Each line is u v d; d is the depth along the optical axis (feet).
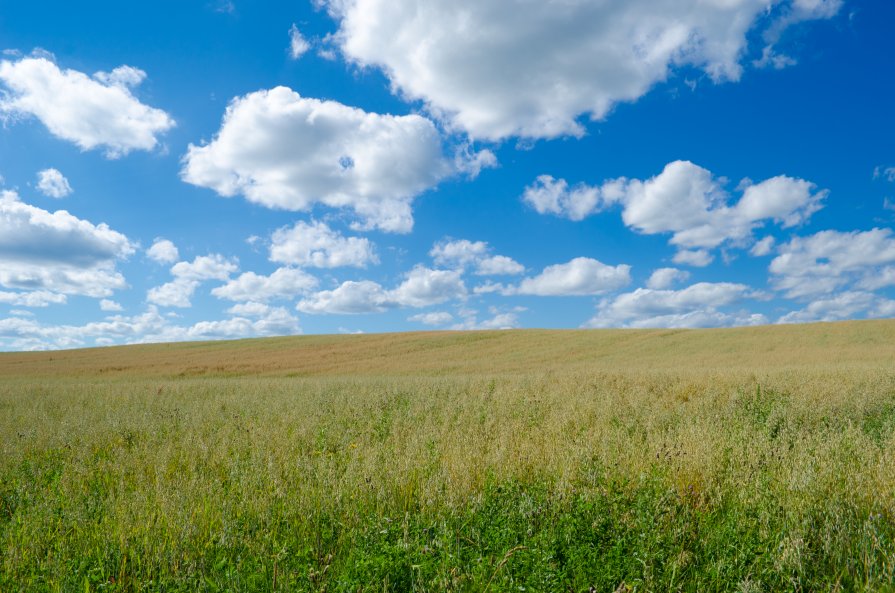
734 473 18.62
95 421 36.81
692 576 12.37
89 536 15.07
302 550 13.62
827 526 13.71
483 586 11.43
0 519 17.56
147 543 14.07
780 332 181.27
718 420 30.86
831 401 36.29
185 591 12.00
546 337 201.16
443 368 132.16
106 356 203.00
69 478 21.31
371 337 225.56
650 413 33.12
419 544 13.21
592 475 18.35
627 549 12.81
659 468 18.70
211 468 23.08
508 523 14.52
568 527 13.71
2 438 30.68
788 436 26.48
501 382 57.21
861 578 11.98
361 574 11.62
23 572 13.14
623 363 130.00
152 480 21.11
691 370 72.02
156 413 40.14
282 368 143.54
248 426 32.48
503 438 25.49
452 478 18.74
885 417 32.17
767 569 11.97
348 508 16.52
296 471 21.42
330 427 32.14
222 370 139.85
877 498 15.51
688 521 14.84
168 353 206.18
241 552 14.08
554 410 35.47
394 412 37.19
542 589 11.10
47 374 139.23
